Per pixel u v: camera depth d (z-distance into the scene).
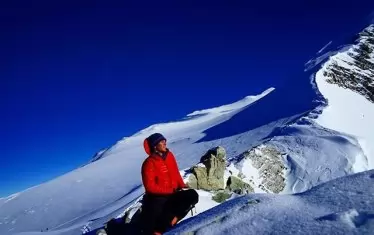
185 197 6.81
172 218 6.86
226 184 18.38
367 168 32.53
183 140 82.62
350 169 31.50
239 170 28.03
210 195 16.67
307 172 31.50
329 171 31.77
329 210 4.47
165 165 7.00
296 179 30.91
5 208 83.19
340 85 64.56
